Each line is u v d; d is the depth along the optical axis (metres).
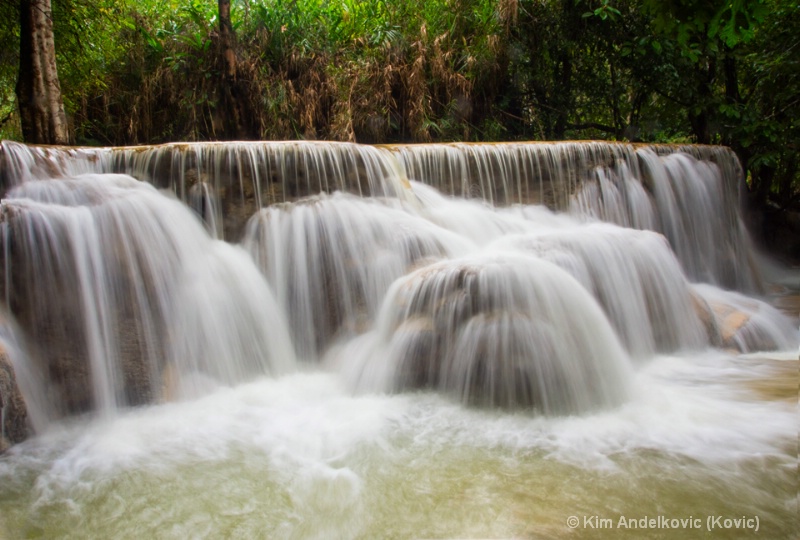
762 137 12.20
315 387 5.25
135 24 11.06
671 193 9.67
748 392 4.92
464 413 4.50
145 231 5.42
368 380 5.08
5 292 4.50
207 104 11.02
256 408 4.73
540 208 8.83
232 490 3.41
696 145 10.41
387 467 3.65
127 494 3.38
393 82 11.73
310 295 6.20
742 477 3.40
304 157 6.88
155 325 5.11
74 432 4.29
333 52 11.64
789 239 13.36
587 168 9.12
